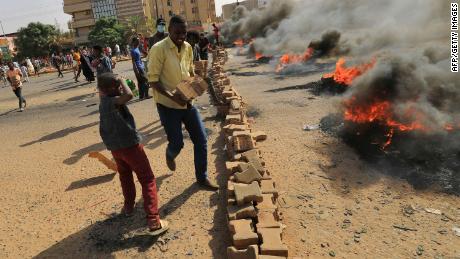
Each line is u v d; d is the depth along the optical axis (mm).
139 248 3273
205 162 4184
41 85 19234
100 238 3488
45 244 3514
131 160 3328
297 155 5004
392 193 3928
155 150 5820
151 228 3385
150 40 7512
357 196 3900
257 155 4363
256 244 2957
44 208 4270
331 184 4180
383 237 3189
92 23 80750
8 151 6871
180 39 3701
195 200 4012
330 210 3645
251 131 6105
